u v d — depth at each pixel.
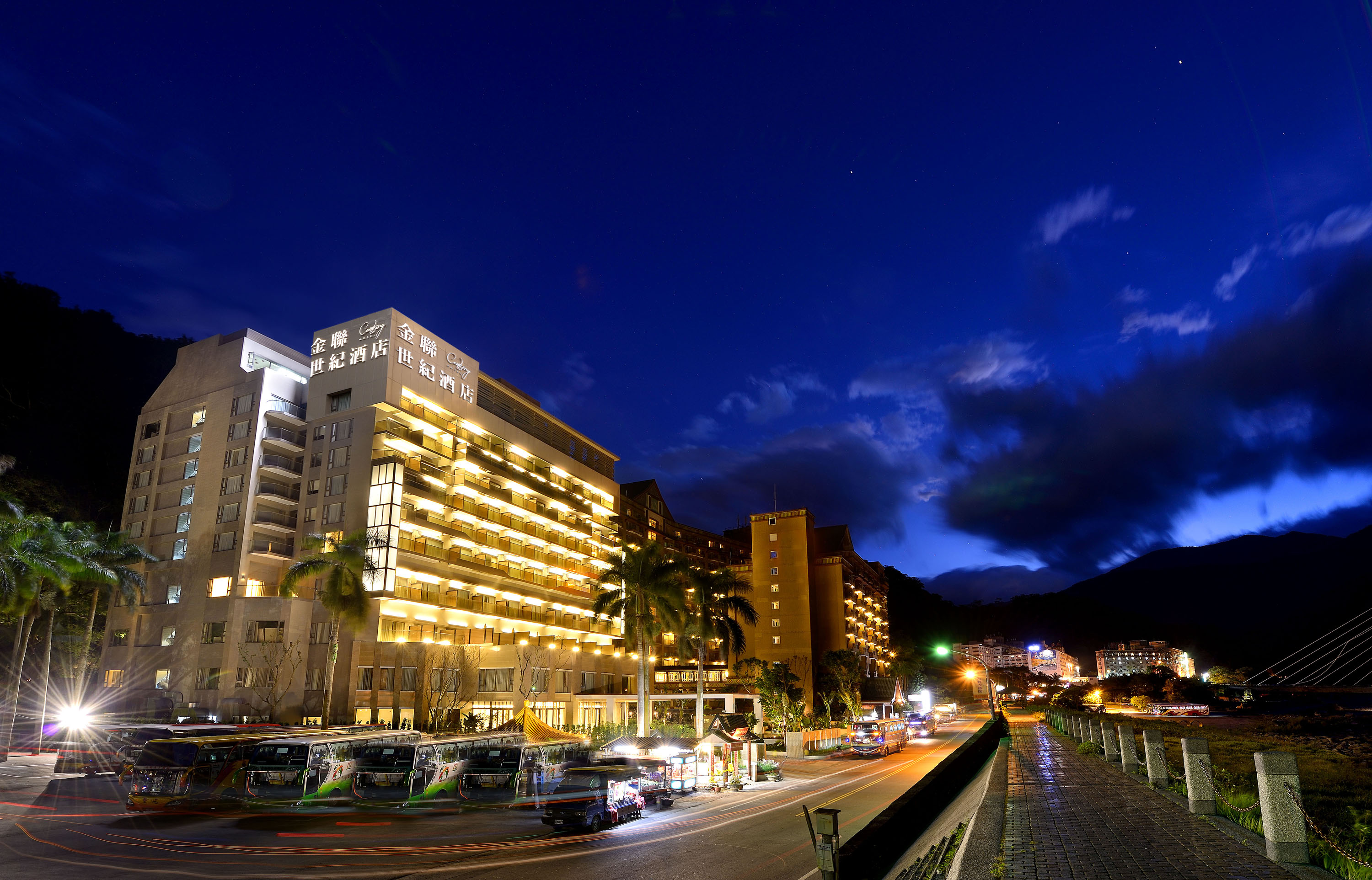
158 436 77.25
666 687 89.19
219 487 70.94
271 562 69.56
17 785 32.47
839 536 141.75
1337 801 18.66
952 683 192.62
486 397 84.50
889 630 183.38
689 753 35.25
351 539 52.84
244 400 73.00
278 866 18.09
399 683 62.81
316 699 62.94
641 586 60.34
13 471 82.25
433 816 26.97
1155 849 11.66
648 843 21.70
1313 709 135.38
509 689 74.06
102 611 77.38
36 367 100.00
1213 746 30.81
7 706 51.88
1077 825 13.79
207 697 63.38
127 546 63.00
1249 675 192.50
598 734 64.94
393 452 70.81
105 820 24.75
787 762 51.03
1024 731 53.22
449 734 34.91
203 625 66.44
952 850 13.61
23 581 49.78
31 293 105.94
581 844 21.52
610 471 111.75
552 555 91.69
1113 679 164.62
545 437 95.50
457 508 74.19
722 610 67.56
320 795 26.69
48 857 18.98
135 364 116.19
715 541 150.12
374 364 70.38
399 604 67.62
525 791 28.88
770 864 18.62
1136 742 22.77
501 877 17.11
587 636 94.44
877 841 11.95
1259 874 10.09
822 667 123.31
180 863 18.39
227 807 25.95
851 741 55.84
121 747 36.44
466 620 76.38
